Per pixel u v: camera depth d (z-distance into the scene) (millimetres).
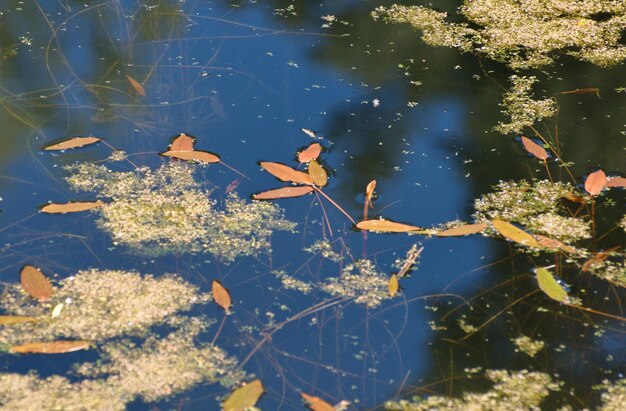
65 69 3600
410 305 3264
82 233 3328
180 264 3299
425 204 3398
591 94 3607
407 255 3324
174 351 3201
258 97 3566
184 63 3633
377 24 3770
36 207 3355
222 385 3170
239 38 3703
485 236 3355
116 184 3400
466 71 3654
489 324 3246
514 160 3477
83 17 3736
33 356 3188
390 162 3463
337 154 3471
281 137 3490
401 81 3623
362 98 3580
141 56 3643
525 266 3314
